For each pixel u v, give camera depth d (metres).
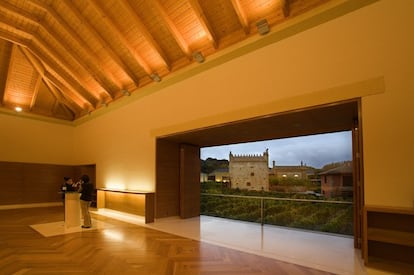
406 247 3.08
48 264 3.34
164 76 6.51
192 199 7.09
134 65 6.90
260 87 4.47
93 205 8.73
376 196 3.13
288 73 4.11
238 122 4.76
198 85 5.61
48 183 9.94
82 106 9.67
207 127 5.29
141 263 3.39
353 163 4.13
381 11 3.30
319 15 3.86
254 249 3.99
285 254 3.73
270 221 5.92
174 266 3.28
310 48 3.90
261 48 4.52
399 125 3.05
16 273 3.04
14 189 9.10
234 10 4.68
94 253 3.80
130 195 7.18
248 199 6.44
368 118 3.26
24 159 9.47
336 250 3.90
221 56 5.18
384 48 3.23
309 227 5.34
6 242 4.42
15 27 6.70
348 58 3.51
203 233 5.09
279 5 4.27
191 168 7.21
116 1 5.43
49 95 9.72
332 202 4.98
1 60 7.93
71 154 10.75
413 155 2.94
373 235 3.03
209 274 3.02
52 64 7.84
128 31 5.98
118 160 7.95
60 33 6.79
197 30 5.30
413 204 2.88
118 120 8.12
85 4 5.77
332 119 4.43
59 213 7.76
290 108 4.02
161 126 6.47
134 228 5.59
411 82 3.02
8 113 9.21
